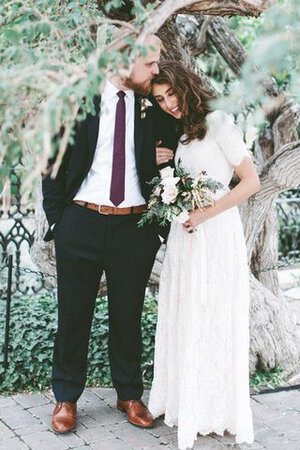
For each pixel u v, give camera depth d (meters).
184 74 2.90
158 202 2.99
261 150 4.56
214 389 3.17
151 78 2.88
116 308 3.25
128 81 2.90
